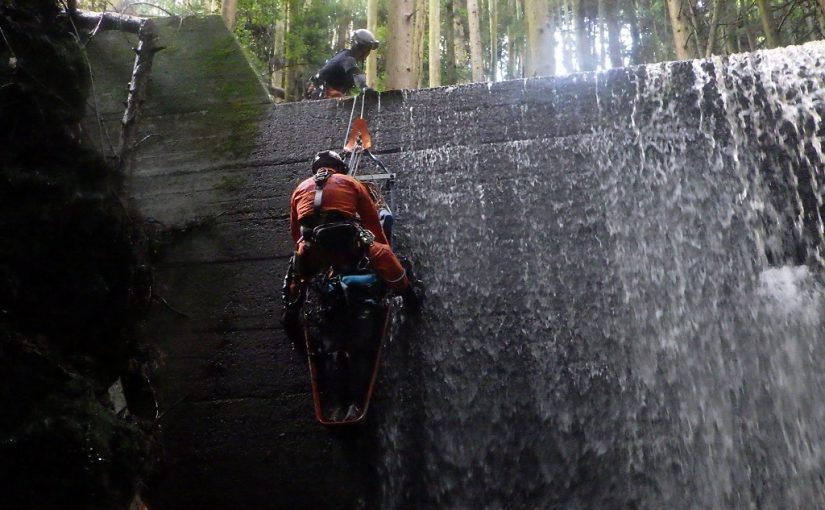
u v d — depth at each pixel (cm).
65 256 391
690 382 429
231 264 495
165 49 573
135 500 445
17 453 327
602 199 472
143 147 541
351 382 420
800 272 436
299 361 460
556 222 471
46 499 336
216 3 1227
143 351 449
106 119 550
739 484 409
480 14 2148
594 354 439
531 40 891
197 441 454
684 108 484
